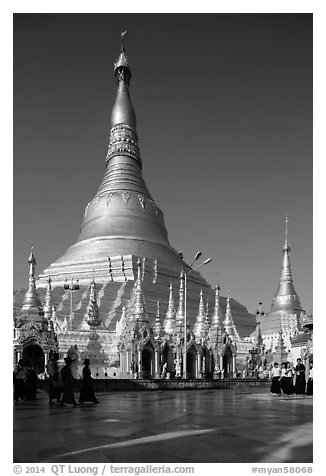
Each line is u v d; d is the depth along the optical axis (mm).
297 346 102688
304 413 27156
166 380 57625
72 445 17141
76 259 126562
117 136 143875
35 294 73188
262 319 140375
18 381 40375
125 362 80688
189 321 111375
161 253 130500
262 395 44750
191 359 86750
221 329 94500
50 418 25422
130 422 23141
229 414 26672
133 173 141375
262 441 17641
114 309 107000
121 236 129250
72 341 87125
